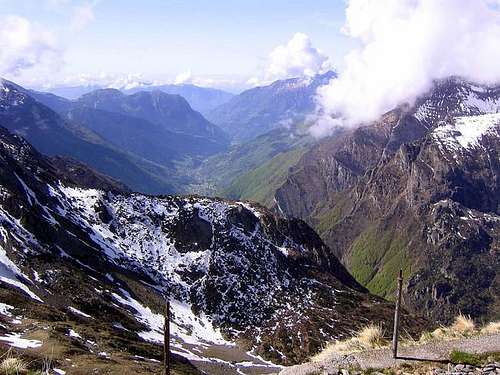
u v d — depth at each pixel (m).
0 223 119.56
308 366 25.53
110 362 56.56
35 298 98.31
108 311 108.81
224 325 136.25
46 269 113.50
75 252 133.50
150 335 107.88
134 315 118.12
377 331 30.22
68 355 56.09
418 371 22.91
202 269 160.25
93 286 118.88
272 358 117.19
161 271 154.75
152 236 170.25
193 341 119.19
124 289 131.00
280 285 164.62
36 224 129.12
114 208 177.62
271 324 139.12
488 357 23.22
